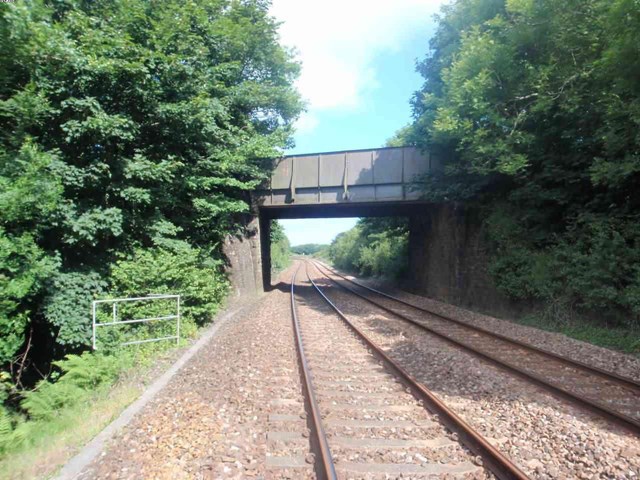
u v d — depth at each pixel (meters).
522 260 15.15
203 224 16.92
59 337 9.77
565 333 12.29
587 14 12.32
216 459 4.61
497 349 10.33
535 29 13.48
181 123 12.28
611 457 4.68
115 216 10.65
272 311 17.12
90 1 11.14
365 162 23.45
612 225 12.40
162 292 11.52
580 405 6.29
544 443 5.05
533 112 13.79
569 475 4.35
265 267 29.58
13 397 8.45
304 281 39.50
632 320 11.42
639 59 9.88
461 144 15.62
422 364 8.72
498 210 16.94
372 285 34.12
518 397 6.64
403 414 6.01
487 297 17.70
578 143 13.69
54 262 9.61
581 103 12.70
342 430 5.41
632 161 11.00
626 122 11.03
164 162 11.62
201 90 12.52
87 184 10.69
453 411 5.91
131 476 4.34
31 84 8.59
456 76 14.90
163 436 5.21
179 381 7.63
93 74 9.90
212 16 16.56
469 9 17.53
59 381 7.95
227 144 16.58
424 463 4.57
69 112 10.05
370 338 11.58
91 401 7.27
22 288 8.01
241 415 5.89
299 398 6.59
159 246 12.95
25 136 8.84
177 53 11.69
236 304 19.52
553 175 14.38
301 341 10.68
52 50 8.70
